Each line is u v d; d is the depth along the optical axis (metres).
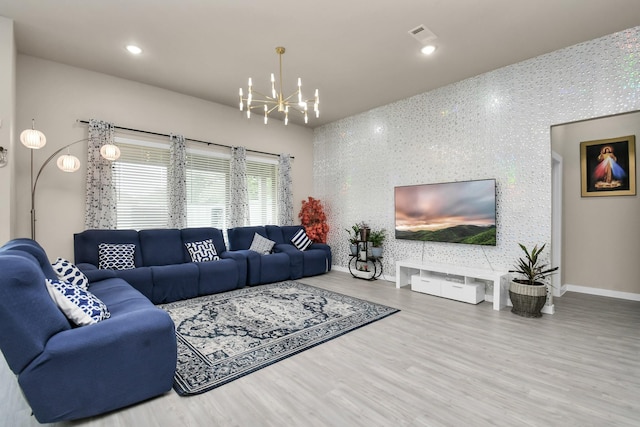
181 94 4.79
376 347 2.57
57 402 1.58
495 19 2.89
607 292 4.20
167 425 1.64
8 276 1.47
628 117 4.08
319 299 3.96
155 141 4.54
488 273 3.78
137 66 3.88
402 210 4.95
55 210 3.78
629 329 2.96
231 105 5.32
